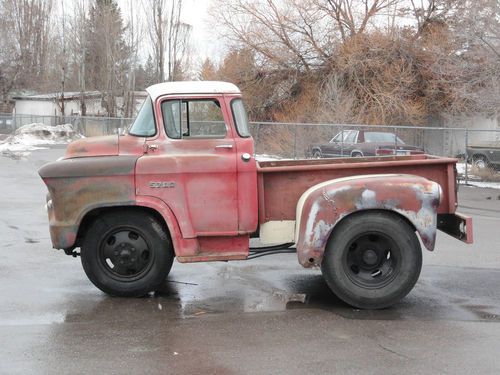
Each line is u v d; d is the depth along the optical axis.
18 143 32.53
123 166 6.02
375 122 27.45
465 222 6.14
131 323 5.45
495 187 17.44
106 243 6.21
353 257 5.99
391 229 5.85
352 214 5.91
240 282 6.93
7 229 10.09
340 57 29.55
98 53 49.38
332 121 26.77
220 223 6.12
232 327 5.34
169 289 6.61
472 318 5.64
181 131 6.21
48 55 56.28
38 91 58.03
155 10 43.25
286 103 32.09
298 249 5.91
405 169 6.32
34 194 14.38
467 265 7.88
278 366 4.47
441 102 27.92
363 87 28.70
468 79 21.00
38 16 55.00
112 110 45.56
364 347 4.86
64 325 5.40
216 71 34.53
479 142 19.59
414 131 20.33
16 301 6.12
